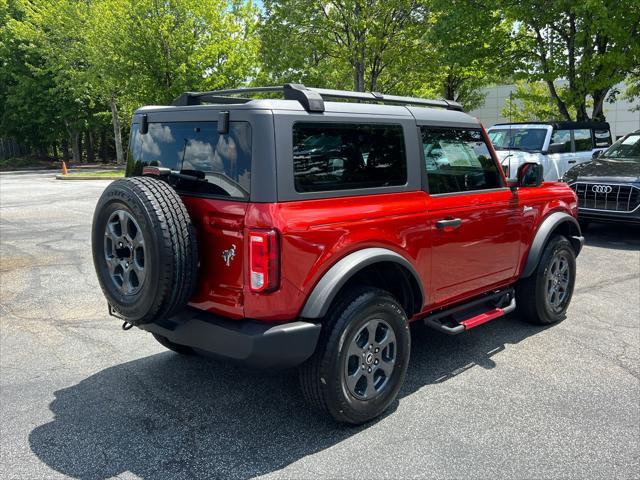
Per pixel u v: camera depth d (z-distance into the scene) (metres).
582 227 10.19
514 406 3.68
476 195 4.22
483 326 5.29
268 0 21.80
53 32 35.72
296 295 3.05
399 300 3.86
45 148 46.69
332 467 3.00
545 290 5.07
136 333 5.19
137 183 3.09
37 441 3.29
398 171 3.66
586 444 3.21
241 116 3.05
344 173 3.33
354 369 3.34
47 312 5.80
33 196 17.11
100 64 26.61
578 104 15.04
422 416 3.56
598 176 9.05
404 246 3.61
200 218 3.20
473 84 24.80
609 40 14.59
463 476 2.91
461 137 4.21
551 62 15.03
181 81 24.86
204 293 3.23
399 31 21.12
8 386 4.05
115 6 24.53
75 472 2.98
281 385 4.05
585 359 4.47
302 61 21.89
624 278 6.93
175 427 3.45
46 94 39.69
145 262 2.99
